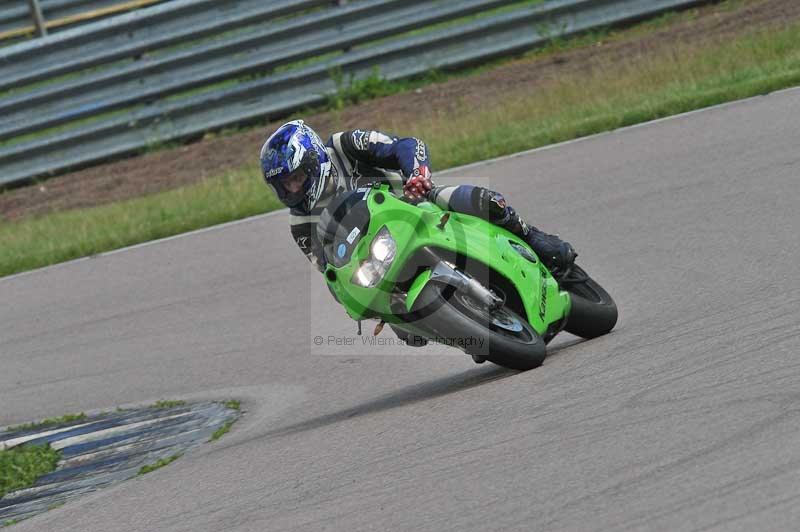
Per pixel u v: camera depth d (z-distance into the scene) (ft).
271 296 108.17
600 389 54.19
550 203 115.44
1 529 59.82
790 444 40.78
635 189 112.88
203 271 121.80
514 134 150.92
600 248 96.07
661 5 209.26
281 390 81.10
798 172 102.94
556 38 206.49
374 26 203.41
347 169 62.75
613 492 40.42
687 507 37.78
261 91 201.98
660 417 47.26
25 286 131.64
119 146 199.82
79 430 80.94
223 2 200.13
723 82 151.43
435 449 51.55
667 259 87.25
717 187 105.40
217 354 94.02
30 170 197.88
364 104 199.93
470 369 75.15
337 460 55.01
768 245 82.74
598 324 70.90
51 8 222.89
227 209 146.20
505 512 40.98
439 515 42.34
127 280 124.67
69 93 196.54
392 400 69.31
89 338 106.63
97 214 160.15
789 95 137.18
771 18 189.57
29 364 102.53
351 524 43.96
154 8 198.08
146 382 90.63
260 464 58.95
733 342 57.00
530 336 62.54
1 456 75.72
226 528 48.01
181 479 60.44
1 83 195.11
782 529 34.65
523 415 53.11
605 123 144.46
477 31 205.77
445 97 190.19
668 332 64.49
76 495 63.98
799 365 49.62
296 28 200.95
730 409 45.98
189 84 199.82
